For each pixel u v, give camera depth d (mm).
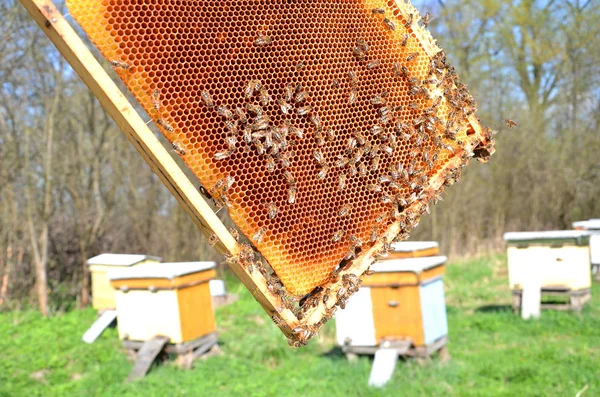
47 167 16281
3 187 17000
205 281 10906
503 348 10508
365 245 2658
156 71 2146
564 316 12523
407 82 2766
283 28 2438
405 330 9273
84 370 10320
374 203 2684
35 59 16875
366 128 2674
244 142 2338
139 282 10312
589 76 27234
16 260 17547
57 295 17578
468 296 15961
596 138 26281
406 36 2703
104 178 20438
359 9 2631
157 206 21141
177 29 2186
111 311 13531
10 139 16875
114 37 2066
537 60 28109
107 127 18828
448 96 2850
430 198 2770
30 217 15992
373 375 8727
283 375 9508
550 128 27875
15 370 10086
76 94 18719
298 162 2492
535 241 13008
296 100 2432
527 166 26625
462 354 10133
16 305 16375
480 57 27438
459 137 2893
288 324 2344
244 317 14016
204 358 10570
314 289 2564
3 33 15828
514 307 13328
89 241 18500
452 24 27812
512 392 7867
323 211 2559
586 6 27750
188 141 2213
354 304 9664
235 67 2324
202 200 2172
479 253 23656
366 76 2662
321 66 2537
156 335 10320
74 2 2004
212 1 2254
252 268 2277
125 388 9031
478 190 25500
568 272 12820
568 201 26516
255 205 2395
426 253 12078
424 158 2781
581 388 7945
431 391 8102
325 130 2549
